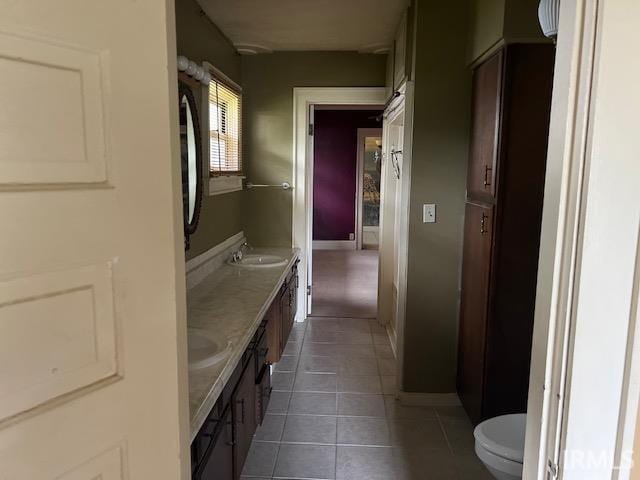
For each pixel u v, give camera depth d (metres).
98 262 0.78
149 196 0.85
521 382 2.43
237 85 3.89
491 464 1.85
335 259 7.73
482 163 2.52
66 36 0.71
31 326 0.70
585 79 0.77
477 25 2.53
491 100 2.37
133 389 0.85
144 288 0.85
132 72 0.80
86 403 0.78
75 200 0.74
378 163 8.67
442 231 2.89
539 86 2.21
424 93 2.78
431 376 3.04
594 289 0.79
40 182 0.70
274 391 3.24
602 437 0.83
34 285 0.70
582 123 0.78
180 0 2.61
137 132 0.82
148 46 0.82
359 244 8.59
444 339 2.99
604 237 0.78
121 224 0.80
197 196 2.70
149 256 0.86
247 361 2.12
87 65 0.74
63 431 0.75
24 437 0.71
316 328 4.48
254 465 2.44
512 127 2.25
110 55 0.77
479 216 2.54
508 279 2.36
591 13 0.75
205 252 3.10
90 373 0.78
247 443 2.12
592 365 0.81
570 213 0.81
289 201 4.35
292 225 4.38
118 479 0.84
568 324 0.82
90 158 0.76
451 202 2.86
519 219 2.31
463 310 2.86
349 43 3.83
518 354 2.41
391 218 4.45
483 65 2.53
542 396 0.90
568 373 0.82
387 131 4.35
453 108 2.79
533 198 2.29
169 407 0.92
